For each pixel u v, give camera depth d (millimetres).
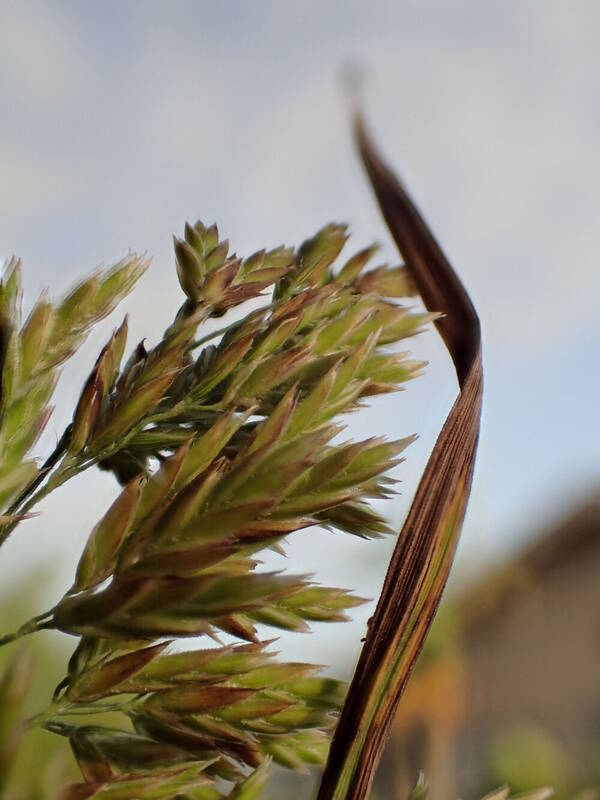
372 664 51
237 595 46
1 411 52
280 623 56
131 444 57
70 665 51
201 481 49
